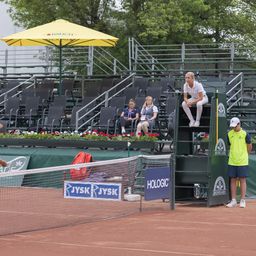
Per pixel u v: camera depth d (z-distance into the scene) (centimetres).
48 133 4138
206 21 6331
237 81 4825
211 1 6366
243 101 4706
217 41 6656
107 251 1784
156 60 5516
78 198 2705
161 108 4459
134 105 4188
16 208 2700
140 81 4866
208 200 2933
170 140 3912
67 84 5125
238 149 2927
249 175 3481
